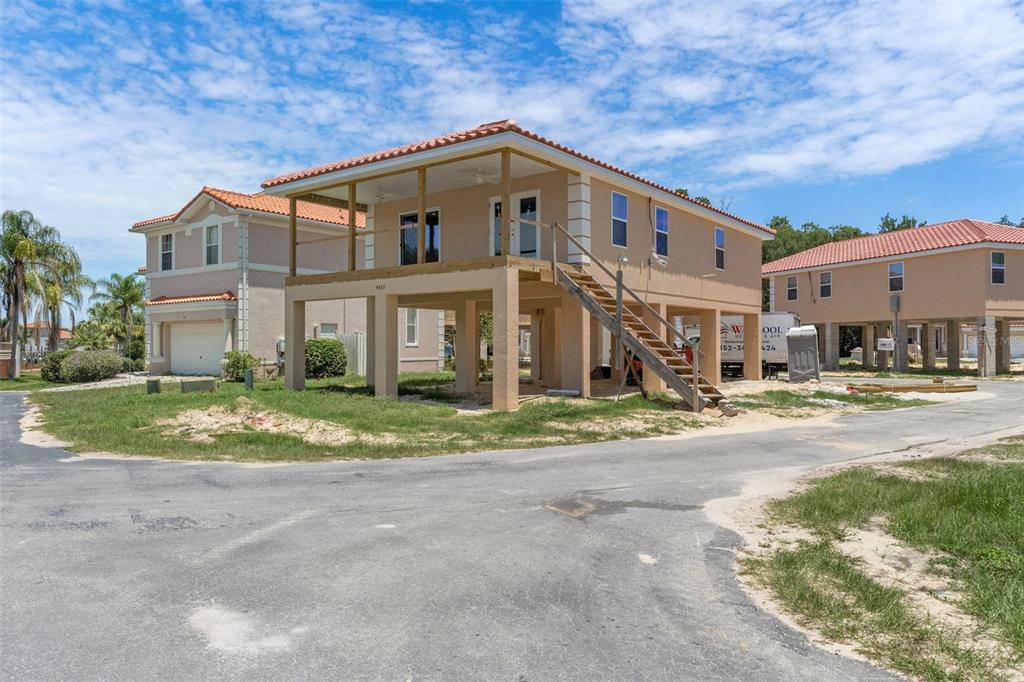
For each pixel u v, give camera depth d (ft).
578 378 54.95
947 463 31.71
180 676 11.49
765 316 96.53
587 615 14.26
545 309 77.10
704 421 46.60
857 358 148.46
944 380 88.63
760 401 58.65
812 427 46.37
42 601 14.66
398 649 12.56
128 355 134.82
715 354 74.18
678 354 56.39
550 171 56.65
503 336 48.39
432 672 11.72
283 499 24.16
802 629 13.71
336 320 94.63
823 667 12.13
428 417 44.27
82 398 60.03
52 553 17.87
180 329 93.97
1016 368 124.16
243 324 84.33
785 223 223.51
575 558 17.85
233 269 85.20
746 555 18.29
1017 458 33.35
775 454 35.45
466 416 45.57
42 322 126.72
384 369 55.62
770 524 21.36
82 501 23.76
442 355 105.91
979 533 19.77
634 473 29.66
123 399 54.24
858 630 13.64
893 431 44.83
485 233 61.21
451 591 15.42
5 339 118.83
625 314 56.85
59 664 11.88
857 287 116.78
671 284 66.69
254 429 39.60
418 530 20.21
